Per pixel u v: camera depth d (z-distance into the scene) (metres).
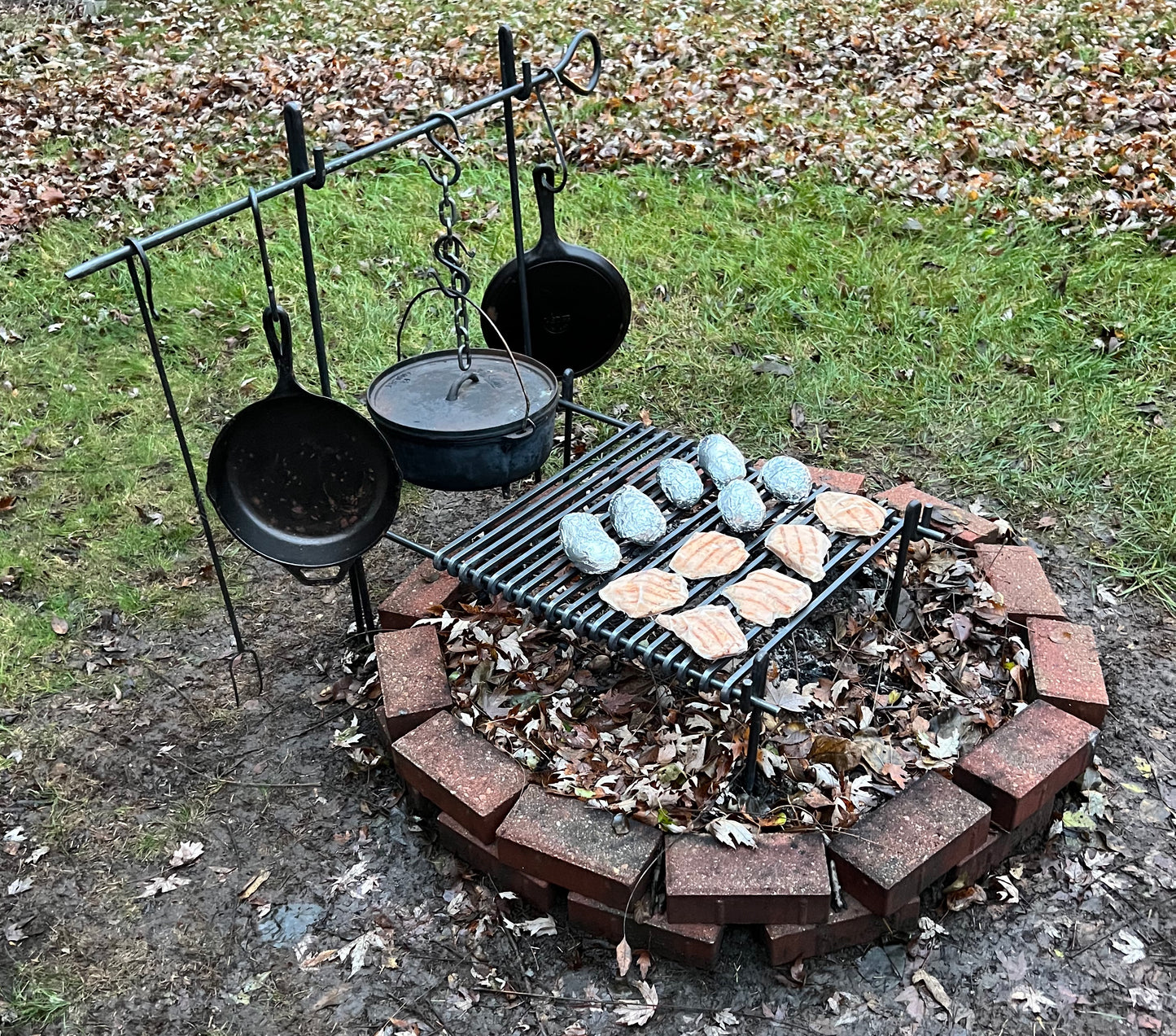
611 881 2.25
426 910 2.48
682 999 2.28
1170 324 4.40
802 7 8.22
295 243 5.48
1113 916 2.40
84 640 3.30
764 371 4.42
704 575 2.61
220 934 2.45
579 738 2.61
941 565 3.07
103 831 2.71
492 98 2.83
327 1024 2.27
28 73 8.15
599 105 6.76
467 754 2.51
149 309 2.24
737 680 2.29
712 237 5.34
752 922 2.26
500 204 5.69
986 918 2.41
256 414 2.48
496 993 2.32
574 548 2.63
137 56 8.44
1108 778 2.70
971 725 2.62
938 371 4.31
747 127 6.33
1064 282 4.70
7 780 2.84
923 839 2.28
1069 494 3.70
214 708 3.05
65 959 2.41
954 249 5.06
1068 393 4.16
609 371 4.46
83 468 4.09
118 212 5.96
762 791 2.48
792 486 2.88
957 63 7.08
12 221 5.86
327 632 3.30
